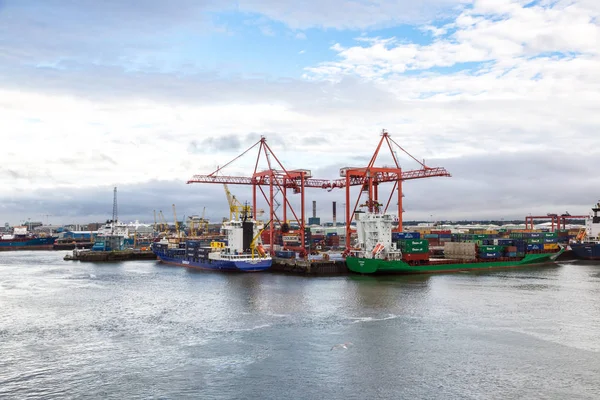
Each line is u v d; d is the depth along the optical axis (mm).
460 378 51031
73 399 46719
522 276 126625
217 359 57188
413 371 53000
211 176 153375
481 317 75688
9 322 76312
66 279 132125
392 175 153500
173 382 50500
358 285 109812
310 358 57250
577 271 139500
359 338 64688
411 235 141125
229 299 94000
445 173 141625
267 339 64750
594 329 68438
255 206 162750
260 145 159250
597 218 197250
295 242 192500
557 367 53688
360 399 46438
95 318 78750
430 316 76562
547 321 73000
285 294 98312
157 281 124312
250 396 47156
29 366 55500
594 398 46031
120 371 53688
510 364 54719
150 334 68312
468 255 147375
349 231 147250
